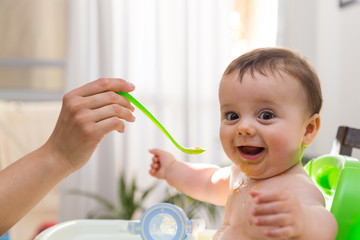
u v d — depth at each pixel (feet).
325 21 7.04
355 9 6.00
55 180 1.99
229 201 2.22
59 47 7.72
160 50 7.20
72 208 7.07
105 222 2.53
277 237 1.38
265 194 1.40
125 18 7.18
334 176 2.28
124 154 7.21
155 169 2.73
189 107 7.29
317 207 1.73
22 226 6.93
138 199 7.20
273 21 7.34
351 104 6.07
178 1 7.23
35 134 7.18
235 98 2.06
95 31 7.20
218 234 2.14
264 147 2.02
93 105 1.92
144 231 2.08
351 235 1.84
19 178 1.93
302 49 7.35
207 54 7.33
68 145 1.93
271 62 2.09
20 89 7.70
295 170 2.10
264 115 2.02
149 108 7.35
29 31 7.68
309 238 1.55
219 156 7.29
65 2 7.68
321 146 6.87
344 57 6.36
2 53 7.68
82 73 7.20
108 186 7.11
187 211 6.12
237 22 7.34
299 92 2.06
